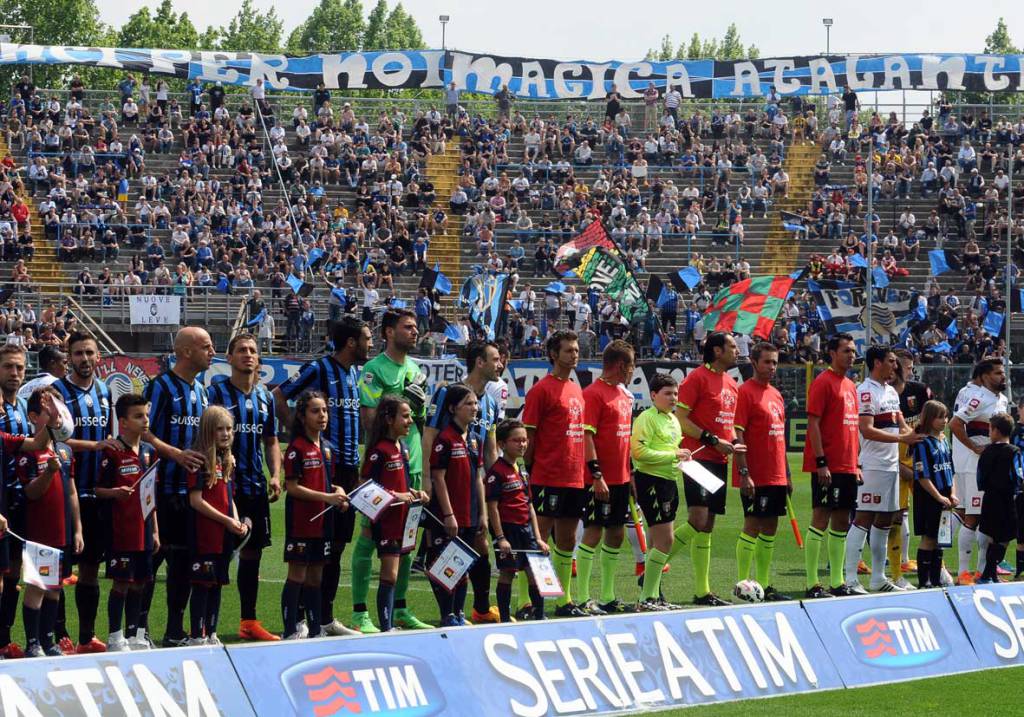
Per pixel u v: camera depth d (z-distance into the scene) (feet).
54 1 261.03
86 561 30.71
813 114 154.30
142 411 29.81
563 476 35.65
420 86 152.46
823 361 110.32
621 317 113.70
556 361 35.78
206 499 29.89
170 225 132.87
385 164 143.13
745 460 39.34
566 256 101.09
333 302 113.19
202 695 23.26
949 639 32.65
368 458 32.45
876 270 116.98
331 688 24.50
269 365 102.63
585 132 148.56
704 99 154.92
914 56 151.33
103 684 22.44
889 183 142.10
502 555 33.65
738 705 28.12
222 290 121.29
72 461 30.17
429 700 25.30
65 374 36.73
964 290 131.44
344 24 335.47
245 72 150.71
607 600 37.70
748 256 137.28
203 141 143.23
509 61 153.17
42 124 143.95
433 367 99.60
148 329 116.78
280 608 37.32
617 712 27.14
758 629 29.86
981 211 140.67
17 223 131.13
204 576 30.04
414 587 41.86
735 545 53.16
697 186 145.28
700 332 114.11
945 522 42.78
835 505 40.34
